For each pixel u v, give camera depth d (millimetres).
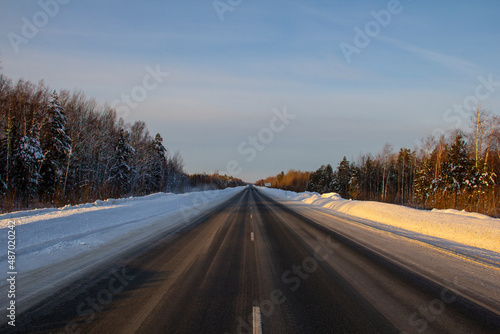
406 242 10250
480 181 30906
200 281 5754
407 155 64438
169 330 3717
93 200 29219
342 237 11219
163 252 8227
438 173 41844
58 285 5301
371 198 65062
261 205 29234
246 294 5094
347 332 3768
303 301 4809
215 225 14297
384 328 3896
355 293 5223
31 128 26547
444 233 11867
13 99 26688
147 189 50125
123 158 40344
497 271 6699
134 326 3807
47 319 3957
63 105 32438
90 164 34781
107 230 11234
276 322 4012
